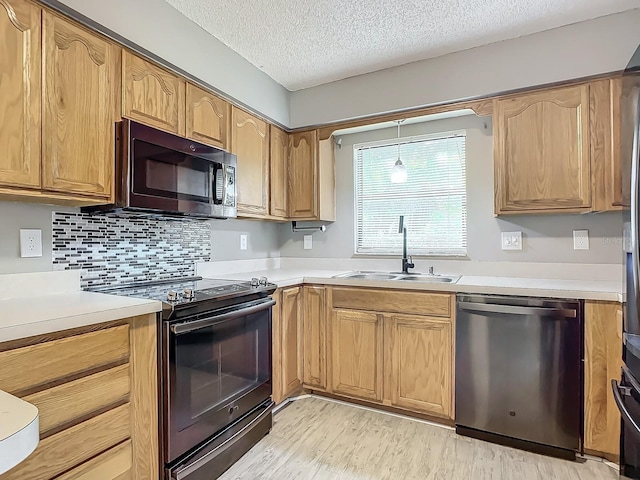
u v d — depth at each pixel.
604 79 2.08
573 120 2.13
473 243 2.69
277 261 3.37
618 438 1.78
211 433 1.74
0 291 1.55
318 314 2.58
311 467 1.82
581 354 1.86
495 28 2.17
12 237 1.60
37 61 1.40
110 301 1.50
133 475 1.42
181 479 1.54
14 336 1.08
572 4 1.96
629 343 1.42
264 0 1.91
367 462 1.86
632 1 1.93
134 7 1.76
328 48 2.39
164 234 2.32
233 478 1.74
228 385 1.87
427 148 2.90
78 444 1.24
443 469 1.80
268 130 2.82
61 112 1.47
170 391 1.54
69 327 1.21
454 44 2.35
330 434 2.13
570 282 2.21
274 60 2.55
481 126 2.67
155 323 1.52
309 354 2.62
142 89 1.82
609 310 1.80
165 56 1.92
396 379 2.31
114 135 1.67
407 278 2.67
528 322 1.95
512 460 1.88
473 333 2.08
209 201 2.10
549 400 1.91
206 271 2.62
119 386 1.38
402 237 2.99
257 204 2.67
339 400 2.59
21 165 1.35
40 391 1.15
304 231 3.34
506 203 2.29
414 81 2.57
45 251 1.71
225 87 2.34
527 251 2.52
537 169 2.21
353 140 3.15
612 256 2.28
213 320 1.74
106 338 1.34
